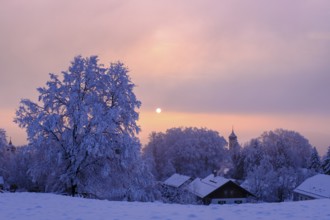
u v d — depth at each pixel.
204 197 58.97
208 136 114.38
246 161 110.12
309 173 78.25
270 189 67.06
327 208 14.51
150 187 30.19
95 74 27.52
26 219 12.66
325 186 53.62
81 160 25.58
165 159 112.69
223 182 60.94
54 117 25.39
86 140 24.69
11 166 67.69
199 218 12.68
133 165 28.34
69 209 14.52
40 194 19.14
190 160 109.69
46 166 26.81
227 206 15.17
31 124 25.33
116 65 28.22
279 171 75.31
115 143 27.03
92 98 26.70
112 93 27.44
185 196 41.34
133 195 28.05
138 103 27.89
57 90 26.67
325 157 93.44
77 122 25.20
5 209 14.45
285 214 13.34
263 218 12.66
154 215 13.13
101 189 27.70
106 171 25.75
